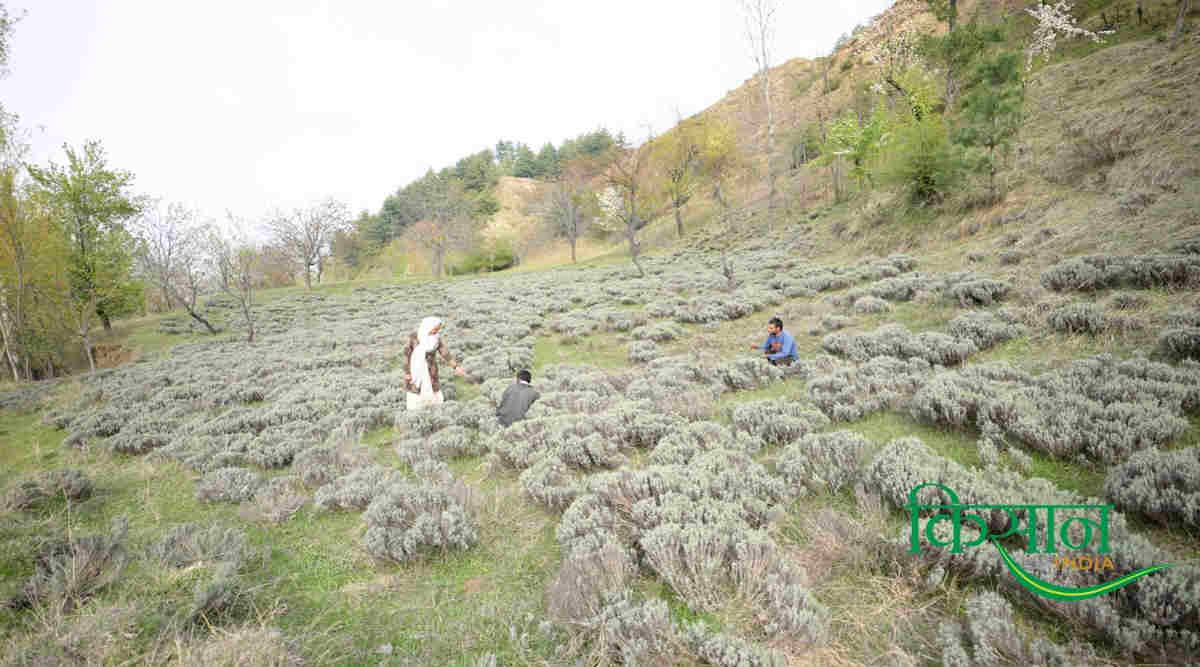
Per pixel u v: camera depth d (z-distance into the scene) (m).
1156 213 8.83
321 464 5.57
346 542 3.98
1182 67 13.90
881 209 18.64
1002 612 2.32
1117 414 3.82
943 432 4.55
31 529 4.09
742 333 10.50
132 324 24.58
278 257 37.72
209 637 2.71
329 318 22.03
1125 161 11.23
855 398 5.41
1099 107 14.98
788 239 24.02
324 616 3.03
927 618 2.45
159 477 5.86
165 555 3.69
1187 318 5.37
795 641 2.38
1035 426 3.91
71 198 20.30
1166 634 2.04
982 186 14.79
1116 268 7.07
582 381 8.06
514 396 6.43
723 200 34.66
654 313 13.77
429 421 6.73
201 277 20.09
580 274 28.12
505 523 4.02
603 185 45.69
